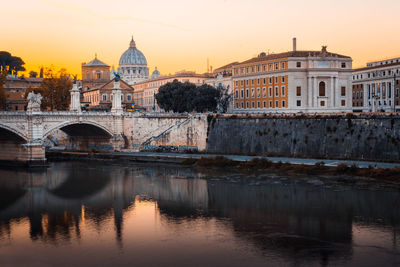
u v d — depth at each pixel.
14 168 123.06
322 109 157.00
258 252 56.19
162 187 93.06
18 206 80.44
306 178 95.06
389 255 54.59
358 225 65.06
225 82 197.50
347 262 52.91
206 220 69.50
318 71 155.88
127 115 147.75
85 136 158.62
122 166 124.25
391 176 89.81
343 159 108.00
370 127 104.62
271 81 165.62
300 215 70.25
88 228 67.12
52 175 110.69
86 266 53.41
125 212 75.44
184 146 139.00
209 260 54.19
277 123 121.25
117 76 148.62
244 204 77.50
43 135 127.44
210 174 105.25
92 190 92.44
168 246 58.91
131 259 55.06
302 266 52.06
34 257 56.22
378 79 175.25
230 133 130.38
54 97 174.88
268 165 108.19
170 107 180.88
